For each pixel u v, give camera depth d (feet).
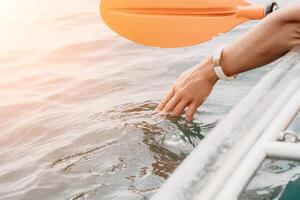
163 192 2.48
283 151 2.89
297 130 4.52
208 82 5.65
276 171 4.17
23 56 11.89
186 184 2.52
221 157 2.74
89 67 10.40
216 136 2.92
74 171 6.15
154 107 7.70
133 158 6.23
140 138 6.70
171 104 5.85
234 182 2.60
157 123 7.06
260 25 4.82
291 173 4.22
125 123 7.22
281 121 3.17
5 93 9.32
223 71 5.16
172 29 7.25
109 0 7.30
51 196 5.75
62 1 18.43
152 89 8.60
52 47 12.35
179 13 7.27
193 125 6.87
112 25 7.32
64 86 9.33
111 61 10.61
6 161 6.73
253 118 3.14
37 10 17.29
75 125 7.45
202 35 7.22
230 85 8.14
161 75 9.29
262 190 3.92
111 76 9.49
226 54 5.08
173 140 6.55
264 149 2.90
